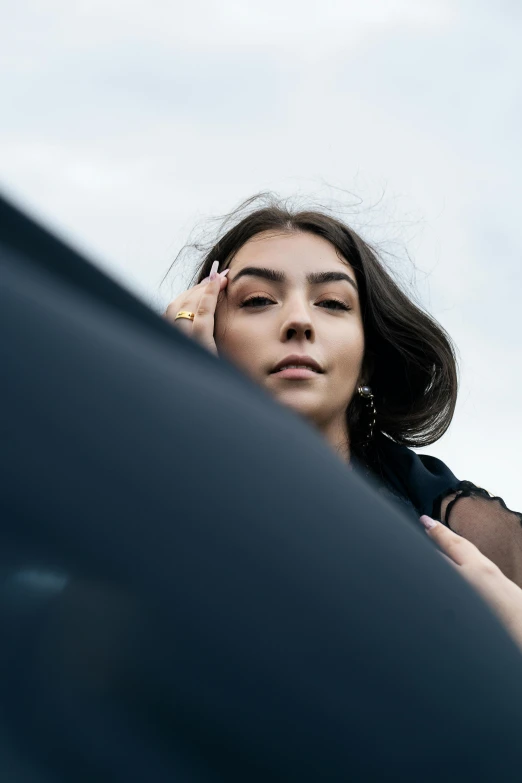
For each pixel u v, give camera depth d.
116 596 0.32
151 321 0.37
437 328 4.04
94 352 0.33
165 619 0.32
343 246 3.85
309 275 3.69
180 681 0.33
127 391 0.33
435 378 4.07
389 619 0.36
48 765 0.32
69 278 0.35
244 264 3.72
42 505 0.31
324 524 0.36
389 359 4.07
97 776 0.32
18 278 0.33
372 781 0.34
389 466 3.89
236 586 0.33
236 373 0.39
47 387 0.32
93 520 0.31
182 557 0.33
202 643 0.33
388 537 0.38
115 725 0.32
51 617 0.33
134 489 0.32
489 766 0.37
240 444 0.35
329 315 3.70
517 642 0.43
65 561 0.31
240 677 0.33
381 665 0.35
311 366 3.57
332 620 0.35
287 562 0.35
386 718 0.35
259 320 3.63
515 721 0.38
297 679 0.34
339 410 3.67
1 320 0.32
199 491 0.34
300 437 0.38
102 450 0.32
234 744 0.33
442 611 0.38
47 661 0.33
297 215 3.88
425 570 0.38
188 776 0.32
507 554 3.63
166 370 0.35
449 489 3.72
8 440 0.31
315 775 0.33
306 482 0.36
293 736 0.33
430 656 0.37
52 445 0.31
